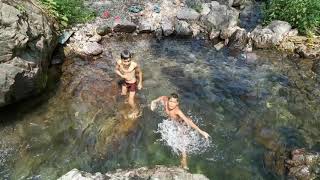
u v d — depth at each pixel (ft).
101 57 14.44
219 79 13.60
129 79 11.96
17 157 10.03
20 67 10.98
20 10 11.73
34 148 10.34
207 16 16.53
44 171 9.70
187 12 16.78
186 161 10.11
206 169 9.92
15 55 10.94
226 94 12.85
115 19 16.20
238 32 15.66
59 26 14.98
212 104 12.35
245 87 13.24
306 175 9.56
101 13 16.55
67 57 14.20
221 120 11.67
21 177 9.49
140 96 12.41
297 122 11.68
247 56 15.05
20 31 11.10
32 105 11.82
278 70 14.28
